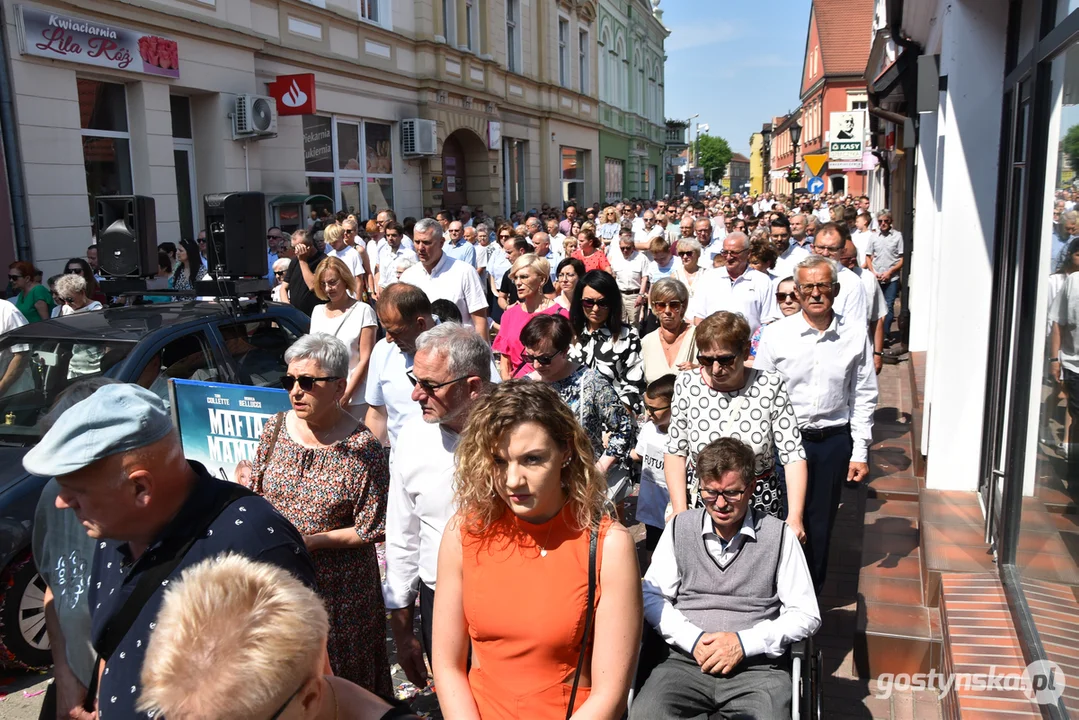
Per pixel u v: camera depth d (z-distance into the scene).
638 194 38.84
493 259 11.97
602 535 2.12
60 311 7.04
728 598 3.22
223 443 4.17
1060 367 3.29
